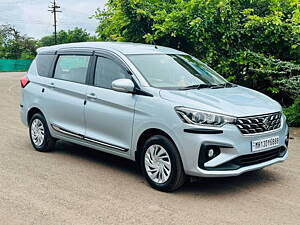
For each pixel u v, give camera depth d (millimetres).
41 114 7586
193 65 6777
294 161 7156
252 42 11523
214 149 5172
